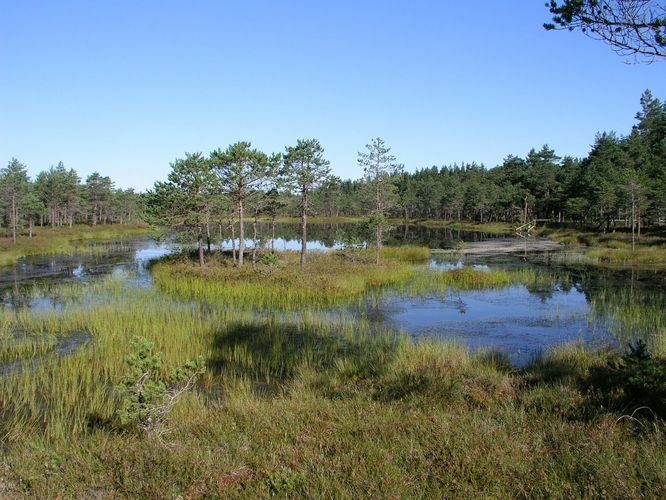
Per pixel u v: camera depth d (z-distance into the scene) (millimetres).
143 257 46594
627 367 9336
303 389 10930
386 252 45094
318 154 32562
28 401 11352
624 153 69875
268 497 5332
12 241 53688
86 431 8938
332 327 18734
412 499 5141
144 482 5832
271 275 28312
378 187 41688
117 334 16609
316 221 115188
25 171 64688
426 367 12102
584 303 24094
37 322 18828
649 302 23359
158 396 7867
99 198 88312
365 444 6547
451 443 6527
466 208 104500
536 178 81312
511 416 7781
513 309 22938
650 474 5395
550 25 8367
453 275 31016
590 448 6191
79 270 37125
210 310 21719
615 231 61531
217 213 35406
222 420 8359
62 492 5707
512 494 5234
